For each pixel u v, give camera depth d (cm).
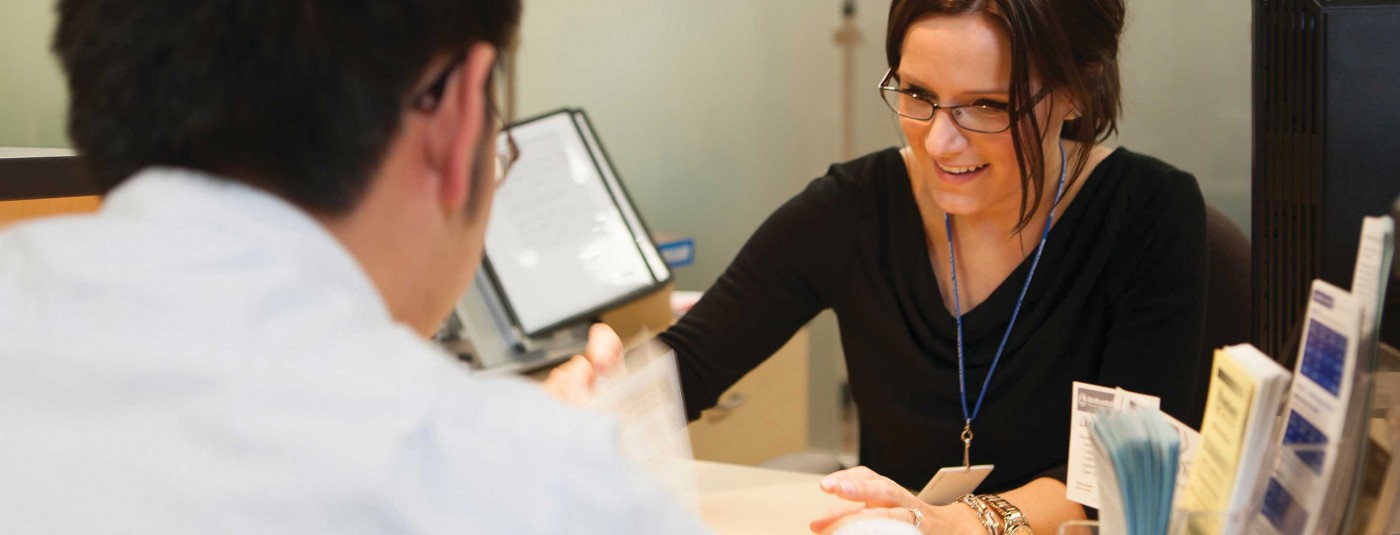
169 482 47
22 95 211
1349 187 96
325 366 50
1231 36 256
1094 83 132
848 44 302
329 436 48
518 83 300
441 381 53
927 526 112
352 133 55
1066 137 146
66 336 51
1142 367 140
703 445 220
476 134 61
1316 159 97
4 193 118
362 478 47
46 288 53
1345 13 95
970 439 148
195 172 56
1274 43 105
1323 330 75
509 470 50
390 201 58
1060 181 142
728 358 157
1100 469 79
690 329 158
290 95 54
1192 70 260
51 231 56
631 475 53
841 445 329
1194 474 81
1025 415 147
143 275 52
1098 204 143
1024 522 118
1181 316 139
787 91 305
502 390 55
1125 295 142
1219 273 158
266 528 47
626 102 306
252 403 49
